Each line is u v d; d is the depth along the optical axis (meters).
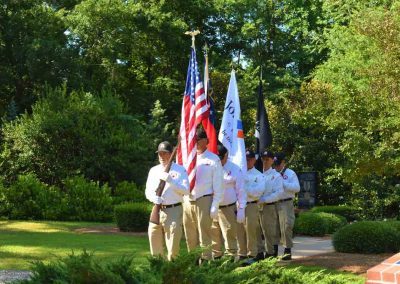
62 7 35.12
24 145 23.34
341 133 23.39
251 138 27.14
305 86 26.81
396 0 17.73
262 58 38.94
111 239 14.70
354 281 5.93
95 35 31.94
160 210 8.48
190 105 11.17
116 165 23.97
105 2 31.45
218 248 10.02
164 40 34.91
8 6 29.91
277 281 5.22
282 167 11.84
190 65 11.60
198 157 9.19
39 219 21.50
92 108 24.34
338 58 25.30
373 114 13.73
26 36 29.16
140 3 34.88
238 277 4.82
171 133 30.86
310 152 24.47
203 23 40.19
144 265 4.74
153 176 8.55
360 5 23.48
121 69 35.59
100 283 4.17
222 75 32.62
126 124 25.30
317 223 16.47
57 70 28.98
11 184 23.17
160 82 36.06
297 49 38.44
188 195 9.05
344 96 14.37
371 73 13.86
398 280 3.36
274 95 33.62
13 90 31.62
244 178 10.52
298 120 20.78
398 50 13.52
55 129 23.33
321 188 24.36
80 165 23.56
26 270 9.84
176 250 8.51
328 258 11.34
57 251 12.03
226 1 38.97
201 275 4.52
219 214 10.02
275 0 39.41
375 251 11.89
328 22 35.09
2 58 30.02
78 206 21.72
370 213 20.73
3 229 17.27
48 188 22.42
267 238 11.47
